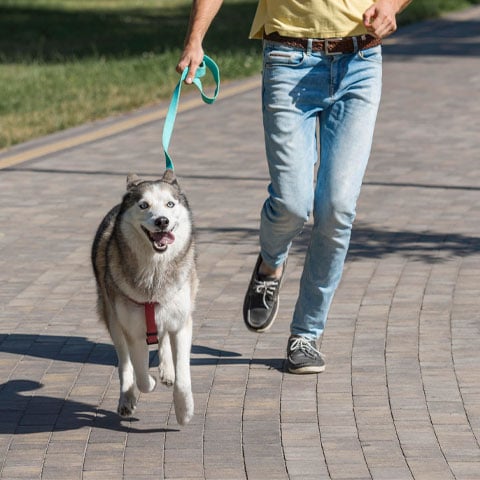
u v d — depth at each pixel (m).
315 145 9.62
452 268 13.55
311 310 10.05
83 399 9.68
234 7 57.41
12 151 21.77
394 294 12.48
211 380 10.00
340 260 9.76
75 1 60.66
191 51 9.34
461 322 11.45
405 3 9.24
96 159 20.94
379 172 19.44
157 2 61.62
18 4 57.19
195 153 21.41
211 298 12.51
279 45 9.34
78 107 26.91
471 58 35.94
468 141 22.27
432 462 8.21
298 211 9.47
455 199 17.39
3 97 28.55
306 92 9.34
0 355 10.80
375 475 8.03
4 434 8.96
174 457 8.44
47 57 38.44
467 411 9.16
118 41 42.97
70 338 11.30
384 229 15.59
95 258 9.30
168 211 8.31
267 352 10.72
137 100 27.72
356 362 10.37
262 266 10.40
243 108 26.61
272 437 8.76
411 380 9.88
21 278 13.55
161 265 8.41
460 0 58.00
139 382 8.77
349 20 9.21
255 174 19.56
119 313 8.60
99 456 8.49
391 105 26.91
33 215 16.80
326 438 8.72
